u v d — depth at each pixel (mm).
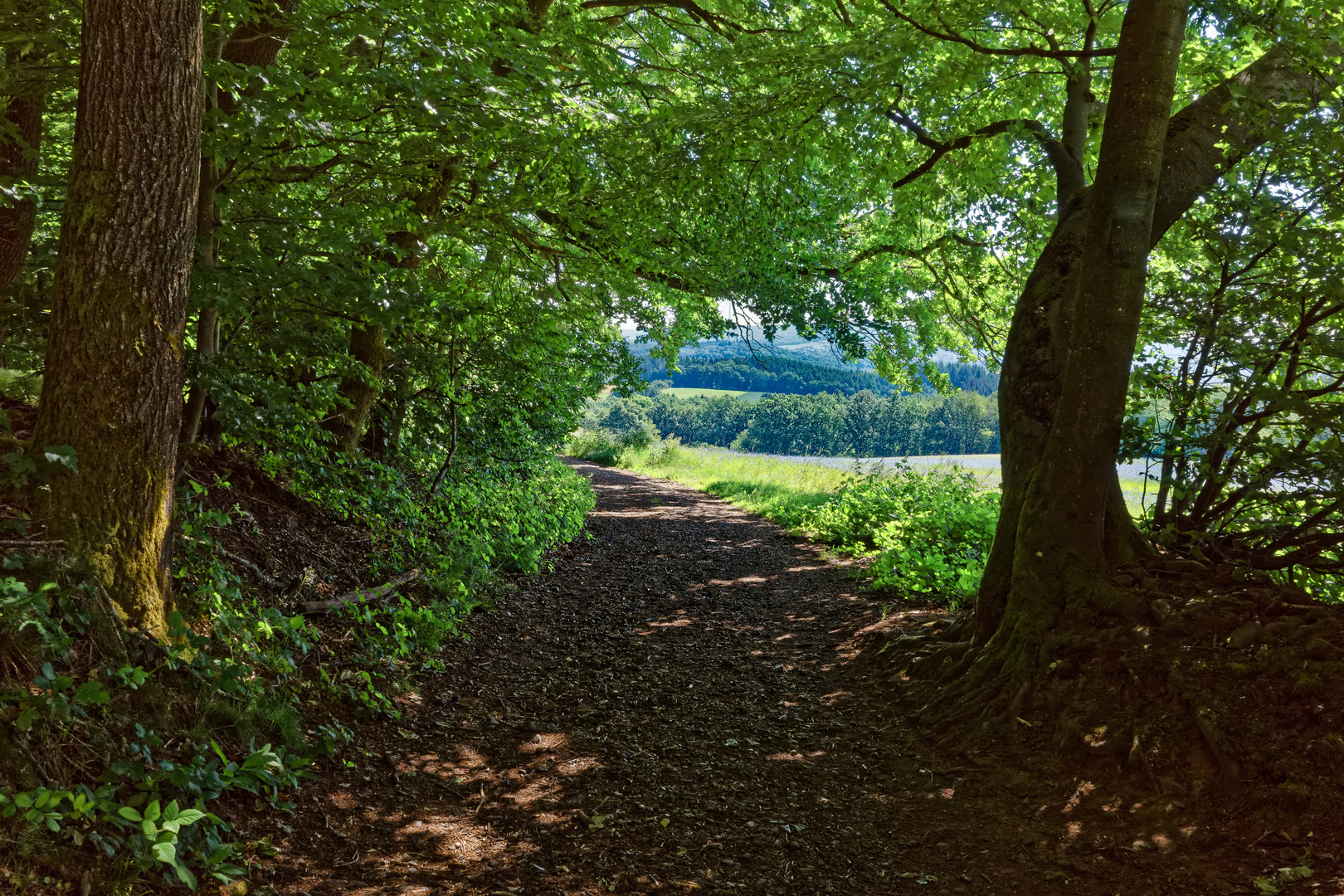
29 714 2770
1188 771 3650
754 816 3973
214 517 5039
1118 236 5074
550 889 3275
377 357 9062
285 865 3246
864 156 9141
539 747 4852
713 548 12234
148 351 3809
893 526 10031
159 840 2764
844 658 6676
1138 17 5023
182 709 3631
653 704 5672
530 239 10469
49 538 3521
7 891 2357
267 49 6168
